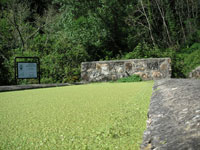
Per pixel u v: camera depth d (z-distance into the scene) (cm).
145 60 589
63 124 154
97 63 629
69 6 1412
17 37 1661
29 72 655
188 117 97
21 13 1809
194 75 810
